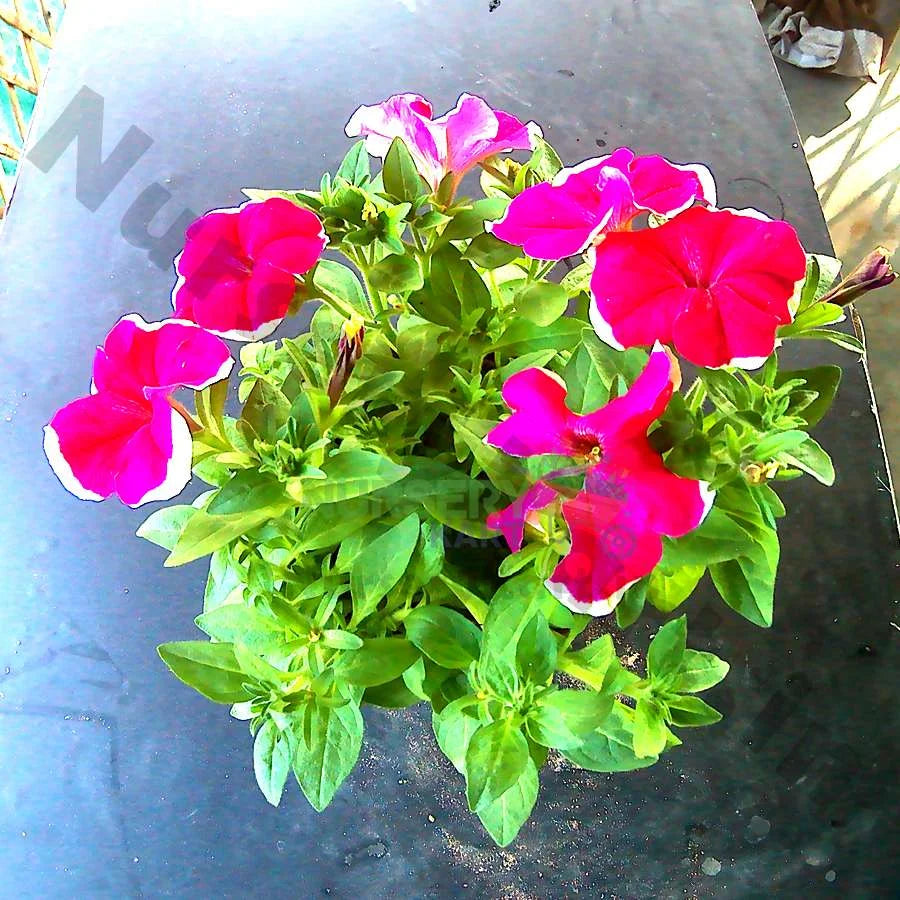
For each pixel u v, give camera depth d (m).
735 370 0.37
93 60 0.64
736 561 0.34
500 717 0.32
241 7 0.65
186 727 0.45
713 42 0.62
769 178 0.56
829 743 0.43
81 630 0.47
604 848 0.42
